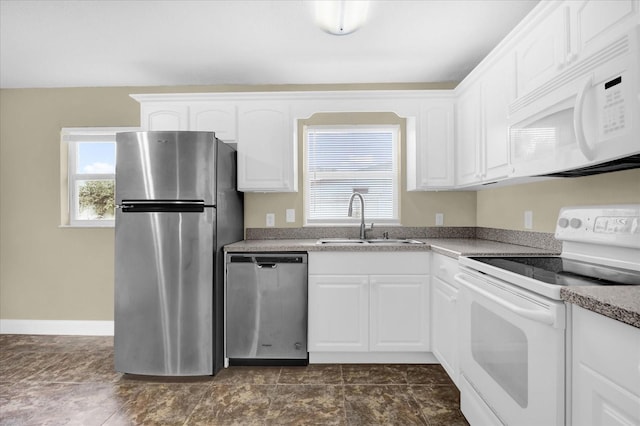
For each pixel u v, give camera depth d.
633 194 1.51
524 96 1.65
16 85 3.23
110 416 1.90
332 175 3.28
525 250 2.06
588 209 1.62
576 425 1.00
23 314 3.30
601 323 0.90
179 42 2.45
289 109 2.81
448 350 2.14
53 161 3.29
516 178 1.93
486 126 2.25
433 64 2.78
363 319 2.47
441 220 3.15
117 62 2.76
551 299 1.09
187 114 2.81
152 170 2.33
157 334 2.34
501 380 1.39
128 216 2.34
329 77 3.04
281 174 2.81
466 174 2.59
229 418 1.88
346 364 2.53
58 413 1.93
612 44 1.13
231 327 2.48
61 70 2.91
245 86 3.21
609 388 0.87
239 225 2.97
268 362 2.53
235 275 2.47
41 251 3.29
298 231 3.13
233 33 2.32
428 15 2.12
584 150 1.22
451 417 1.87
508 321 1.33
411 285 2.47
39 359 2.68
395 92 2.78
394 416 1.88
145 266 2.34
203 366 2.33
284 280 2.47
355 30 2.29
